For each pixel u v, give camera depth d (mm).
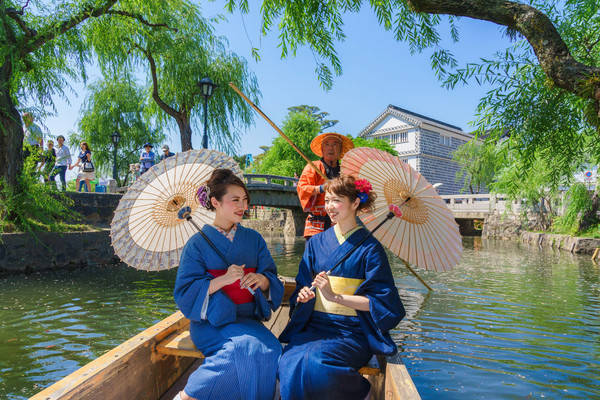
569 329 4863
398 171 2465
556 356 3906
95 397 1564
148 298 6352
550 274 9703
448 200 28141
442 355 3920
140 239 2525
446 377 3375
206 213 2736
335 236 2229
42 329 4668
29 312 5406
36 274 8375
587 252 14930
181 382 2400
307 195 3418
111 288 7145
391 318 1959
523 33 3713
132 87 22906
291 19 4918
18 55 8484
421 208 2488
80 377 1523
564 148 4578
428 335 4578
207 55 15984
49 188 9344
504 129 4488
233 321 1999
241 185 2139
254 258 2184
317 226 3449
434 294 7098
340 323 2062
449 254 2434
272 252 15031
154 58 14586
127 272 8969
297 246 17953
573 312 5754
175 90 15719
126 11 10500
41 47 9141
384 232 2590
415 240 2533
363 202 2189
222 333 1936
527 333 4676
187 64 15117
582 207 16266
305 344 1910
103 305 5859
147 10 11258
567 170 4816
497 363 3715
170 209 2604
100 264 10016
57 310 5531
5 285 7211
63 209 10289
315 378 1744
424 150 36531
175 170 2529
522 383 3262
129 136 23156
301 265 2311
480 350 4070
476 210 26688
